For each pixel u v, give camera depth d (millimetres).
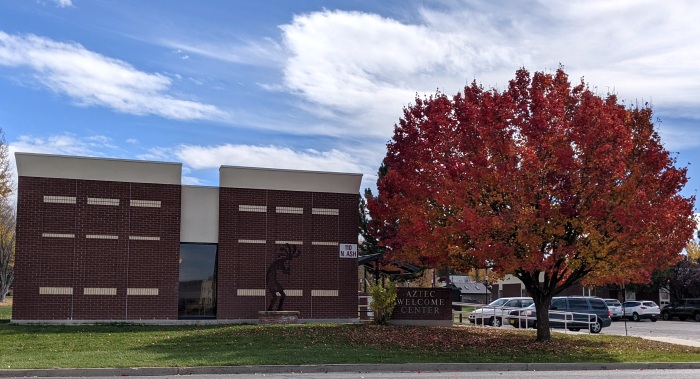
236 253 28016
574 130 21516
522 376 16766
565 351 22359
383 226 27500
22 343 21422
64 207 26188
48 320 25734
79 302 26062
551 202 21844
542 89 22625
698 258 66125
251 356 18625
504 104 22109
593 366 19562
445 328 27922
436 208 23531
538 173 21609
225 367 16797
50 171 26141
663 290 68312
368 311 30656
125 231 26781
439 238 22656
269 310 28109
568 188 21359
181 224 27625
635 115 22906
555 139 21547
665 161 21797
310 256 28828
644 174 21828
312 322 28500
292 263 28578
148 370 16344
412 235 23656
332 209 29266
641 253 21516
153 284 26906
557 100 22203
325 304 28797
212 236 27922
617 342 26125
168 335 23516
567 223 21953
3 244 62625
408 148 24750
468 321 40438
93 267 26328
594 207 20766
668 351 23750
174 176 27484
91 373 15984
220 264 27781
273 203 28625
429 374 17047
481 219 20938
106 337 22875
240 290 27891
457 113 23578
